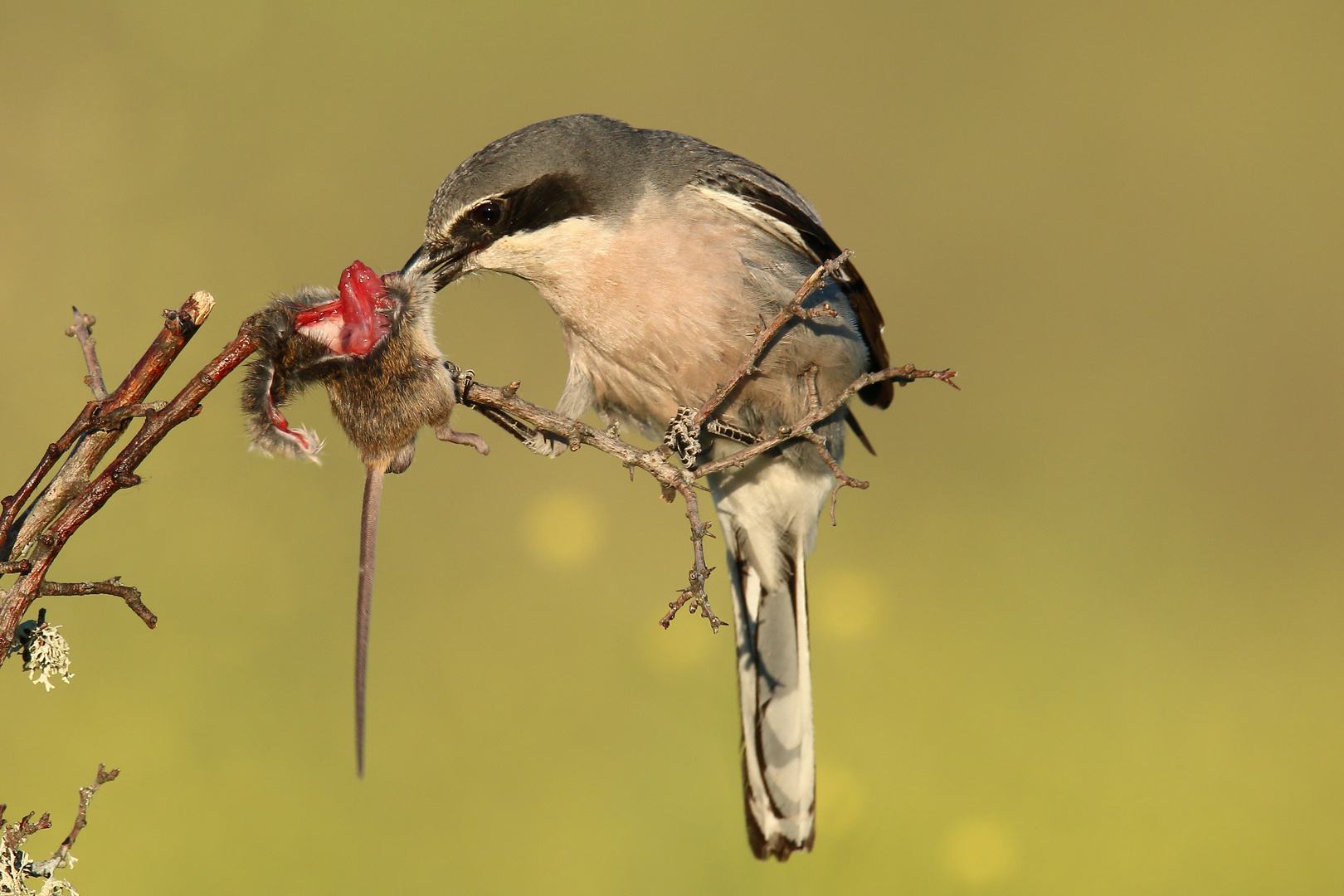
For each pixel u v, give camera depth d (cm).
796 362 718
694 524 569
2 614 404
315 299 576
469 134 1686
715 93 1853
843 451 775
